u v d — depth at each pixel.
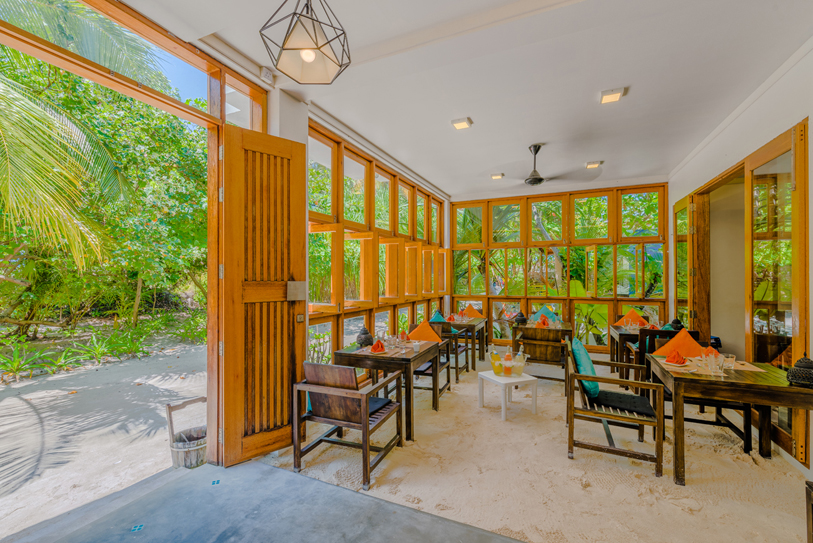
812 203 2.55
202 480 2.49
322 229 4.23
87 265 5.68
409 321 6.34
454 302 7.97
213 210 2.79
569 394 2.77
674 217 5.83
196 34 2.48
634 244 6.49
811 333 2.57
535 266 7.22
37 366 5.40
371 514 2.10
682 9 2.24
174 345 7.37
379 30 2.59
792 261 2.77
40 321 6.31
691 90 3.33
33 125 2.91
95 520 2.05
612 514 2.10
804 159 2.63
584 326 6.86
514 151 5.09
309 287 4.20
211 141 2.82
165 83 2.91
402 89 3.37
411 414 3.10
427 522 2.03
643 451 2.92
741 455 2.86
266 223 2.94
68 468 2.79
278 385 2.98
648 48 2.69
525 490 2.34
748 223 3.38
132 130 5.30
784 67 2.85
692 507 2.17
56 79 4.29
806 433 2.57
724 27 2.43
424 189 6.75
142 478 2.65
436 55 2.71
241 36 2.66
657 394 2.54
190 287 8.93
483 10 2.38
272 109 3.21
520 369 3.75
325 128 4.05
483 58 2.84
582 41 2.61
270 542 1.87
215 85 2.82
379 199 5.50
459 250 7.93
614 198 6.61
